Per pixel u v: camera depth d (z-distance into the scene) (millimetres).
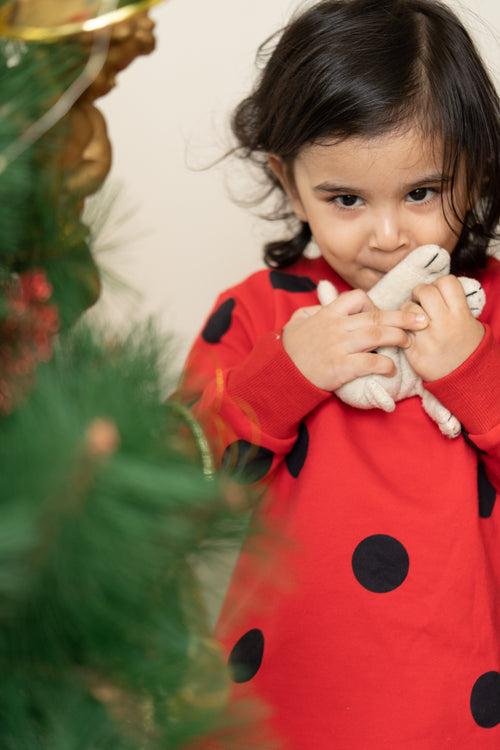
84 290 513
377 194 869
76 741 430
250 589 656
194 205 1330
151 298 1348
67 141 499
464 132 874
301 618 881
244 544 469
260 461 905
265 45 1187
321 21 917
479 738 859
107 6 450
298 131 880
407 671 858
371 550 882
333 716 864
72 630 427
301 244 1073
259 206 1314
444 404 890
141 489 382
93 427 360
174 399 514
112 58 504
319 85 872
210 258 1344
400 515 888
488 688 868
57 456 356
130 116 1309
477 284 913
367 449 915
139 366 458
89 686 442
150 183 1323
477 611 875
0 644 422
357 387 887
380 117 843
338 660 869
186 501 409
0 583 363
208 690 507
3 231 443
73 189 504
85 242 512
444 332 876
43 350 457
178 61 1295
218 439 561
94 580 394
